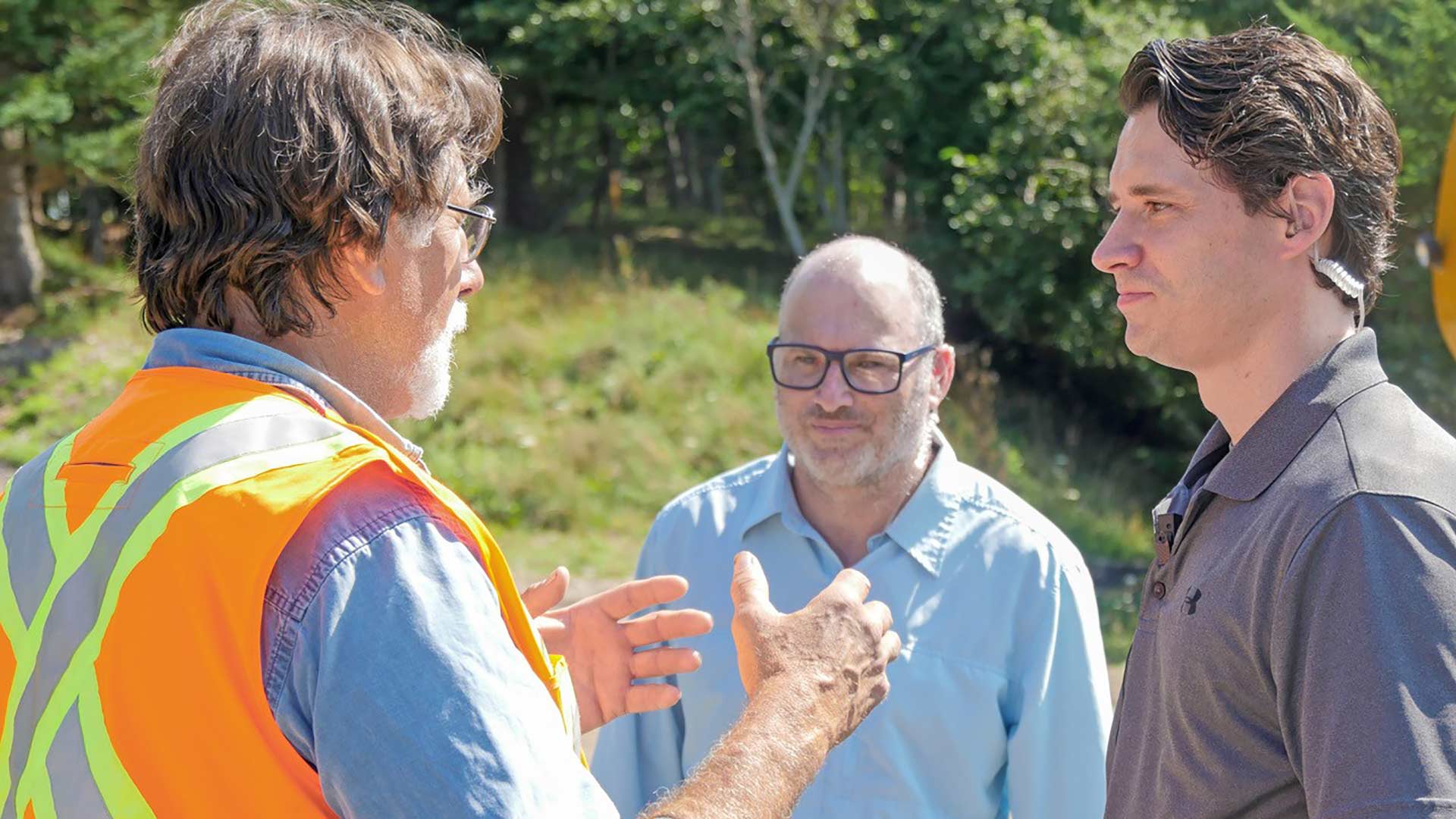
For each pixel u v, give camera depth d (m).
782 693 1.40
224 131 1.26
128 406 1.33
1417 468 1.28
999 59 15.62
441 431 10.91
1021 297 12.96
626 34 17.59
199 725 1.17
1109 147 12.97
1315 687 1.24
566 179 22.52
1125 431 13.73
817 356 2.33
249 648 1.17
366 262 1.31
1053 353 14.14
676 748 2.41
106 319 14.13
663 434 11.07
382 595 1.18
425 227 1.35
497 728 1.16
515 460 10.46
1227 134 1.40
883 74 16.09
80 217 20.08
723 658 2.34
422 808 1.12
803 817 2.21
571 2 17.91
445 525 1.26
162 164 1.29
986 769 2.25
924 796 2.22
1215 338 1.46
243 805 1.17
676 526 2.49
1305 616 1.28
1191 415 12.69
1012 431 12.59
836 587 1.52
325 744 1.15
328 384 1.33
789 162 19.48
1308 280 1.44
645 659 1.81
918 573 2.31
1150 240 1.48
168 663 1.18
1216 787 1.38
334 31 1.32
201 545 1.19
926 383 2.38
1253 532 1.37
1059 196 12.89
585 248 17.50
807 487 2.43
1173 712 1.44
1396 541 1.23
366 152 1.28
